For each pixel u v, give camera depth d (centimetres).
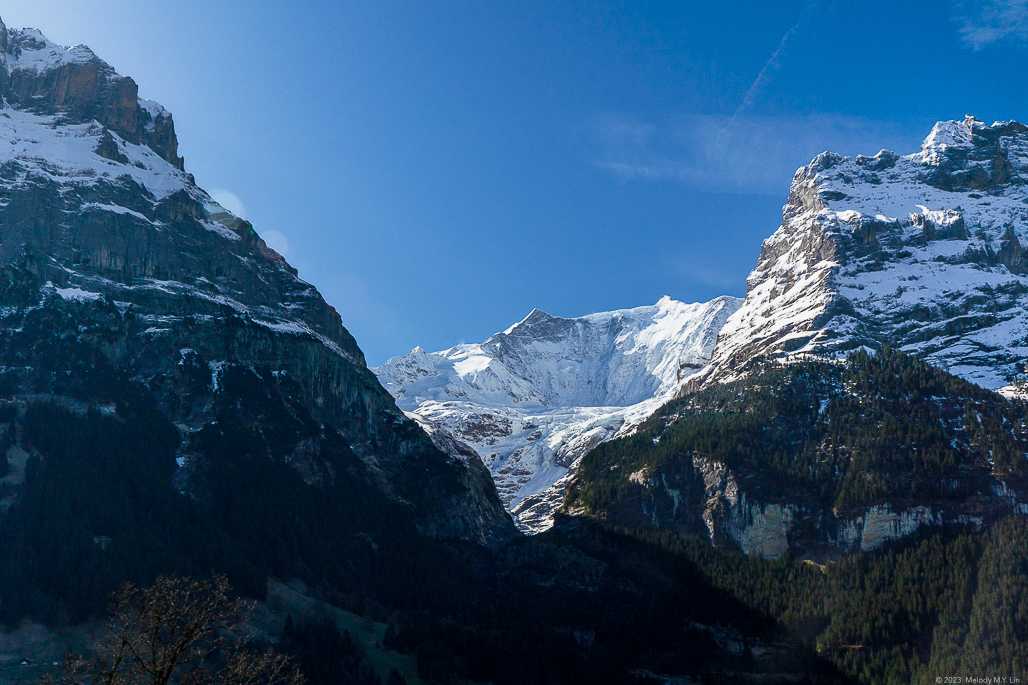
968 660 19488
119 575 17788
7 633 16388
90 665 8444
